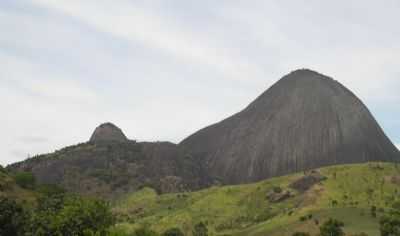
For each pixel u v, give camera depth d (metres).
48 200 118.06
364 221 175.38
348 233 154.62
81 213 97.00
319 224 177.00
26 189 155.88
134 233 124.94
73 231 92.56
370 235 148.88
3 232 96.00
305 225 179.50
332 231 149.75
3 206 99.38
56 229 92.62
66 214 95.94
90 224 95.38
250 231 195.12
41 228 93.19
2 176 152.88
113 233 88.00
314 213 199.25
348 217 183.75
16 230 97.19
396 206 194.62
